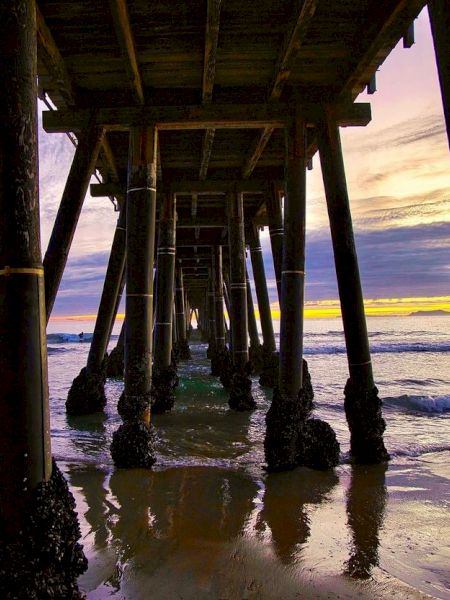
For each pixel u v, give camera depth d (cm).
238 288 958
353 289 548
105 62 539
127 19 462
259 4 462
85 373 952
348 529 387
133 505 436
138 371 564
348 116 593
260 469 552
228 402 1030
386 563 330
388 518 410
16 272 238
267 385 1248
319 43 525
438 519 408
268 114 589
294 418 535
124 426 564
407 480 509
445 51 273
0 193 239
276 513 418
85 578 306
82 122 586
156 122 589
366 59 511
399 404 1164
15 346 236
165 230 955
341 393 1350
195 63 545
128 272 570
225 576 310
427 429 873
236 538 366
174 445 684
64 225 544
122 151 827
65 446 690
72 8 456
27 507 233
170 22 479
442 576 314
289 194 572
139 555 338
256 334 1620
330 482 499
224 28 493
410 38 471
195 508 429
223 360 1294
